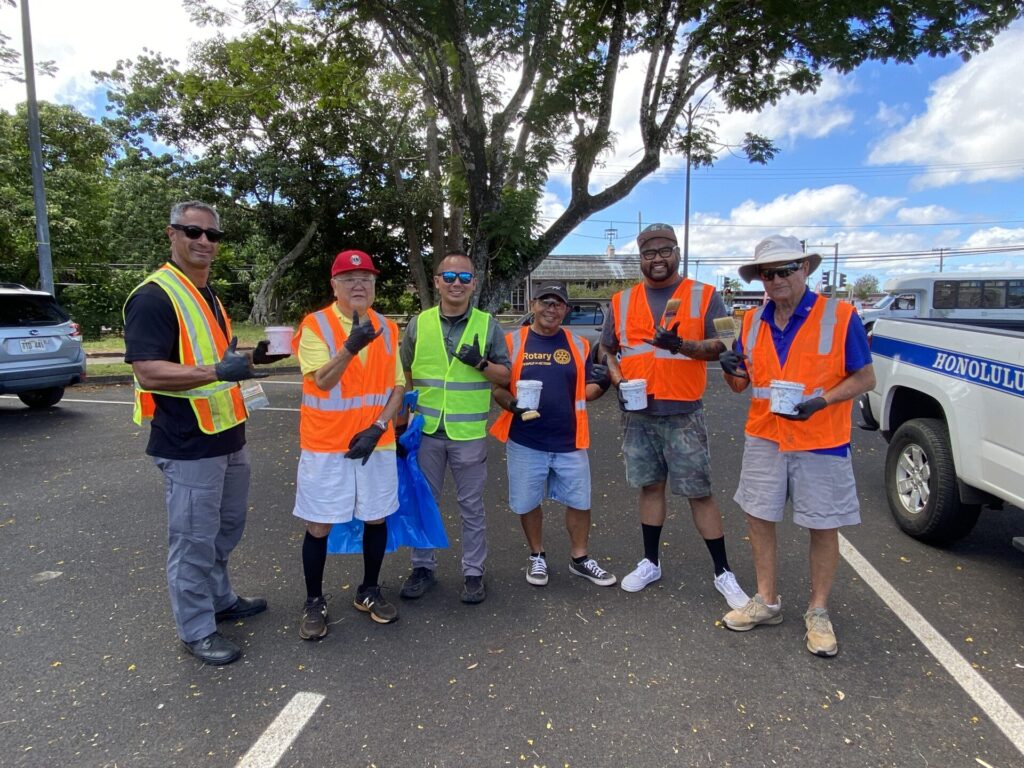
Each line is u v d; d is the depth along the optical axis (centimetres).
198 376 251
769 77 1058
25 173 2277
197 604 277
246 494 308
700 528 332
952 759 218
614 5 939
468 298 331
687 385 324
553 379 335
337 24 1025
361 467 293
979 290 1645
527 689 258
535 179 1116
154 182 2083
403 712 244
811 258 278
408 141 2091
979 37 896
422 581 341
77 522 446
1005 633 297
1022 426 315
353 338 267
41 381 795
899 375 429
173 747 226
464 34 917
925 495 399
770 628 303
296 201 2202
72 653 284
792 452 285
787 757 220
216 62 1839
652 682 262
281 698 253
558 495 349
